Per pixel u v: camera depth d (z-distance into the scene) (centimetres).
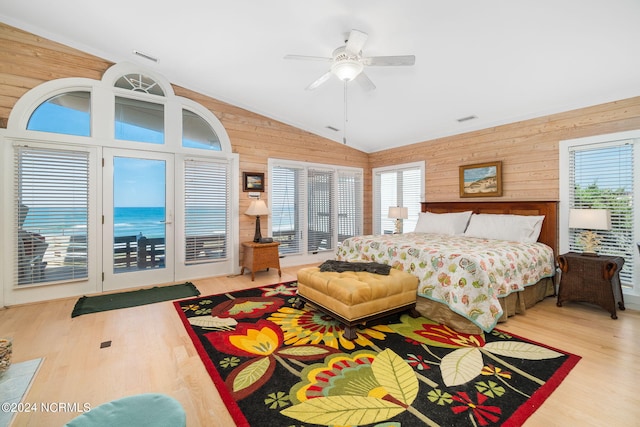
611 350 219
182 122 426
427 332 253
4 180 313
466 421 147
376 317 253
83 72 354
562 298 316
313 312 301
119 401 107
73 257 349
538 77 316
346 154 611
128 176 385
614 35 243
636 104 308
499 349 221
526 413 152
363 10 247
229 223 466
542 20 236
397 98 403
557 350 219
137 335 246
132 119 390
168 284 405
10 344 193
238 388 174
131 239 388
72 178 347
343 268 298
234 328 261
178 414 102
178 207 421
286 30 289
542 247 345
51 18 308
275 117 507
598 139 333
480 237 392
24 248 323
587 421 147
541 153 381
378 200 632
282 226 525
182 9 273
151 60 367
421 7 235
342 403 161
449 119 448
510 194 413
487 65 305
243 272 471
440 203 492
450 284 263
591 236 314
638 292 309
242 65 363
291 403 161
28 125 329
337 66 263
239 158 473
